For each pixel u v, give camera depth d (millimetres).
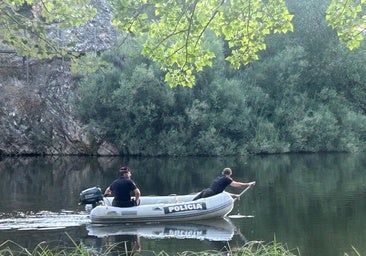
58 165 24438
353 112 32781
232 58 8492
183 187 16578
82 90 29594
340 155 29766
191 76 8219
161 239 10125
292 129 31156
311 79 34719
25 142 29547
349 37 8266
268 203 13672
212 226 11359
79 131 29766
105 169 22438
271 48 35156
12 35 6996
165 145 29609
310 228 10688
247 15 8094
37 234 10406
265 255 6496
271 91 33500
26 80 30125
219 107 30172
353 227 10719
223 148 29578
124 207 11945
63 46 7258
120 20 7477
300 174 20047
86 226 11258
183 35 7961
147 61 29969
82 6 7270
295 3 35188
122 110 29531
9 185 17094
